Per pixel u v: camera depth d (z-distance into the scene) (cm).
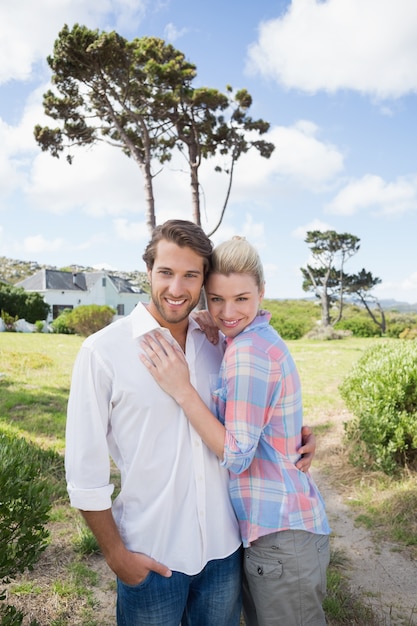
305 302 6425
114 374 173
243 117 1711
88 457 170
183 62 1537
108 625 289
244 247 182
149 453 174
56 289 4881
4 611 229
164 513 174
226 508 184
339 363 1612
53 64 1476
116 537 170
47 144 1689
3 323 2916
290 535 178
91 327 2441
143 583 171
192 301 180
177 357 176
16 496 217
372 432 540
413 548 398
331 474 561
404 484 498
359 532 428
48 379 1085
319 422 795
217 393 184
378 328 3753
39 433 675
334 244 4503
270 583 179
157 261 178
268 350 176
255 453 184
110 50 1408
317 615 186
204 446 179
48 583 327
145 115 1577
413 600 331
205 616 183
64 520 414
